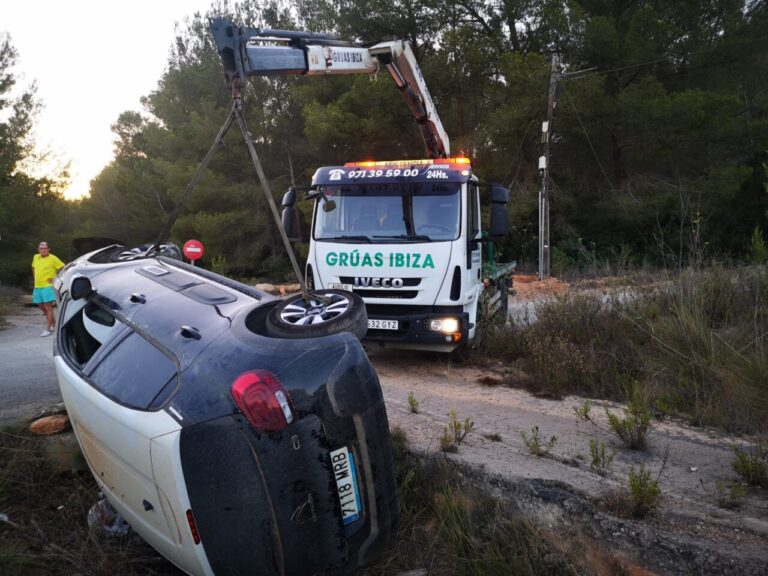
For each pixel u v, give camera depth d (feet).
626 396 18.76
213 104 83.92
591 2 78.33
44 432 16.15
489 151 73.82
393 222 23.47
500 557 10.51
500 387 20.81
